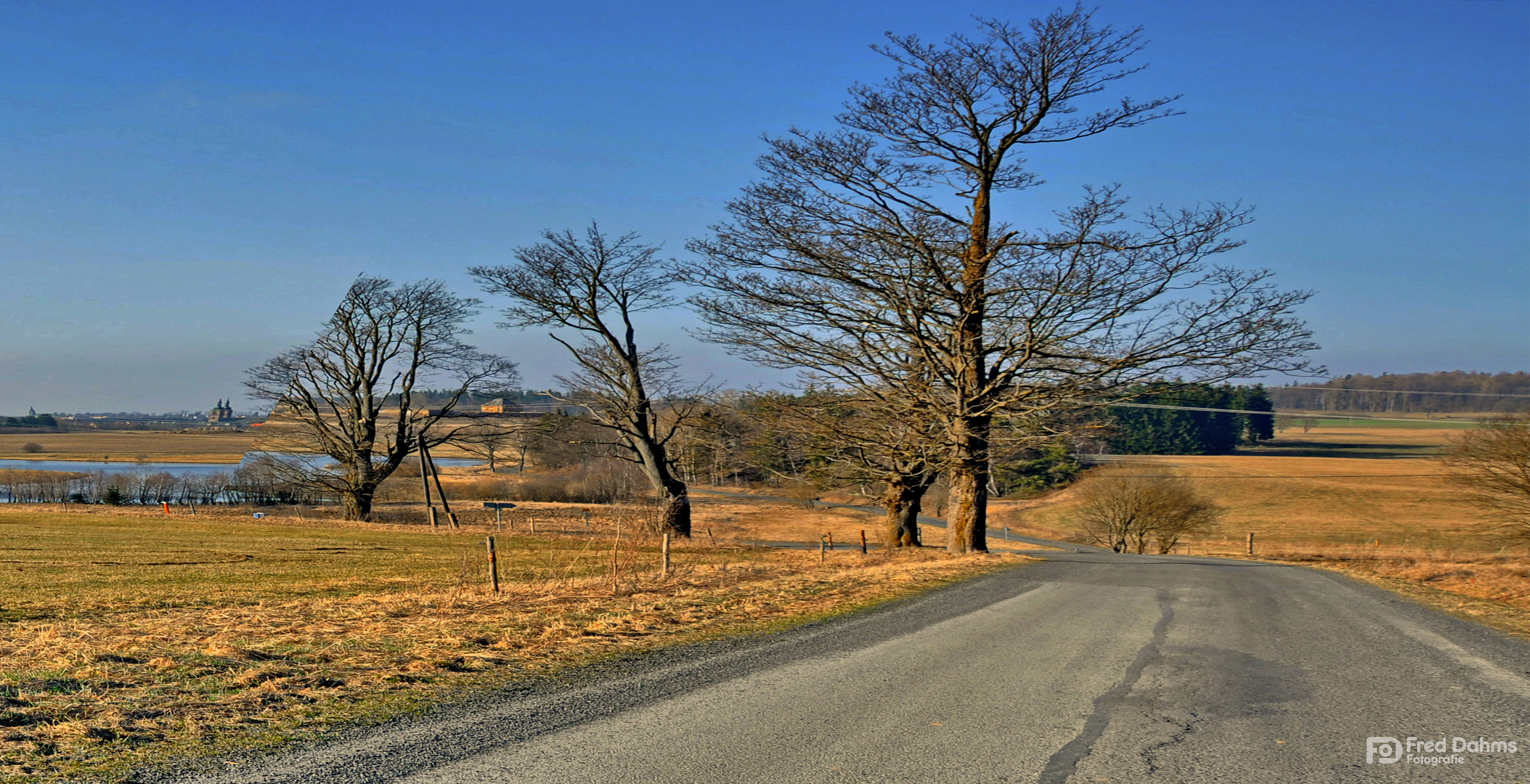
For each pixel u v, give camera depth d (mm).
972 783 4742
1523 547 36156
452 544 26375
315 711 6098
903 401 23891
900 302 22188
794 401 25125
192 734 5457
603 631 9531
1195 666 7867
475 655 8094
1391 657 8492
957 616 10914
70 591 14188
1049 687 7027
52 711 5809
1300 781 4820
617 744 5406
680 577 15477
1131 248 19750
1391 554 35844
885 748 5359
